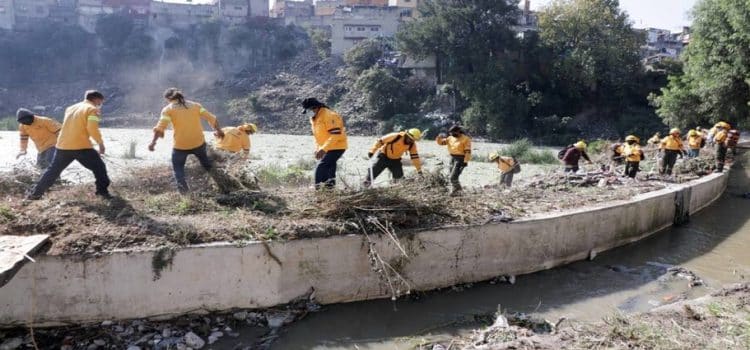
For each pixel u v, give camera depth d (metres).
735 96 24.28
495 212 8.12
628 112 44.00
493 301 7.15
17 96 60.66
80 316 5.60
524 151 26.56
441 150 30.42
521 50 46.91
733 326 5.13
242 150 10.05
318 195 7.12
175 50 65.12
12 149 22.81
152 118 55.81
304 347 5.69
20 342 5.31
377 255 6.65
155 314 5.81
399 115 47.69
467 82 44.44
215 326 5.89
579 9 44.00
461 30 46.31
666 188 11.62
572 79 44.19
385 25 61.78
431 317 6.58
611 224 9.41
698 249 9.90
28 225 5.83
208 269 5.92
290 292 6.39
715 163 16.55
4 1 65.19
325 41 63.00
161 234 5.97
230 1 72.94
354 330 6.12
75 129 6.74
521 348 4.80
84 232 5.80
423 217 7.36
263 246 6.11
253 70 63.94
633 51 45.16
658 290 7.76
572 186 11.61
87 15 68.38
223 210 7.01
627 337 5.03
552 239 8.38
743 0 22.22
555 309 6.96
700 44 25.20
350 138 43.00
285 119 53.09
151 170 8.57
